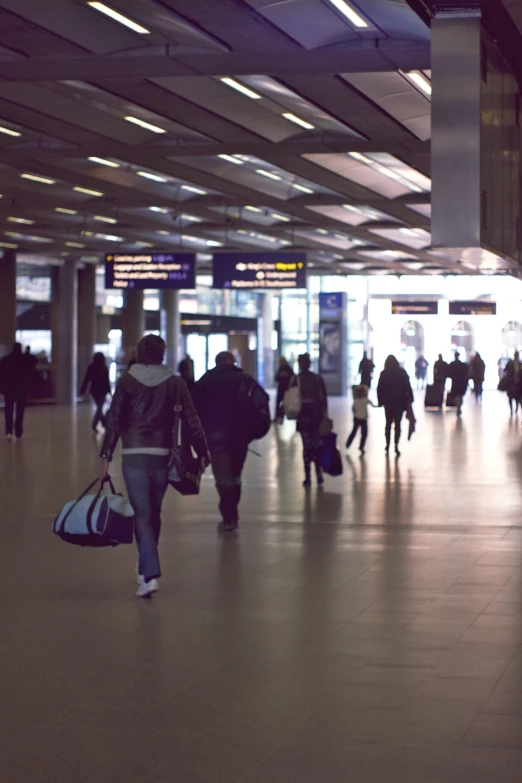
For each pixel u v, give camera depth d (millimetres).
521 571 9227
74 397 45531
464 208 10180
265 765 4578
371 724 5125
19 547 10453
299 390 15922
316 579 8883
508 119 11891
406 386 21188
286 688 5746
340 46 12766
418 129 18672
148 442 8219
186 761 4645
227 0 11367
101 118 18297
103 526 8125
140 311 47188
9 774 4504
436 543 10781
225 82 15820
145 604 7914
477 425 31344
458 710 5336
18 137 20094
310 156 22422
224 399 11734
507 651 6527
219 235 36750
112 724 5160
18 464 19125
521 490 15531
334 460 16047
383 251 42031
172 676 6000
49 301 44781
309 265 49188
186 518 12547
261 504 13898
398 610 7695
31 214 31219
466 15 10242
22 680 5938
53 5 11844
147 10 11789
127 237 37781
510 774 4453
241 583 8719
